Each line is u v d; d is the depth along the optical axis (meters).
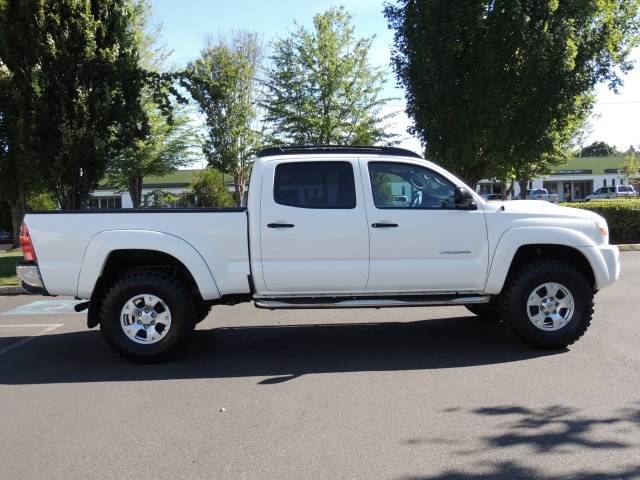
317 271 5.90
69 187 14.16
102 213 5.90
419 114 16.52
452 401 4.64
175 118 25.33
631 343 6.22
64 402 4.86
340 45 24.44
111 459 3.75
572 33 14.37
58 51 13.05
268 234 5.88
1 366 6.05
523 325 5.96
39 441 4.06
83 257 5.85
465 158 16.22
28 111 13.45
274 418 4.39
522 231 5.98
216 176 33.81
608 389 4.80
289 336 7.12
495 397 4.70
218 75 25.89
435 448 3.79
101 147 13.57
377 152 6.31
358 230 5.90
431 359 5.90
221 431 4.17
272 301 5.99
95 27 13.52
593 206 16.92
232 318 8.32
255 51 28.12
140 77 14.34
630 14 15.77
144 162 26.16
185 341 5.94
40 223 5.89
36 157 13.88
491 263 5.98
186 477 3.48
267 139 26.56
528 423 4.15
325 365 5.81
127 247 5.83
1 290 11.75
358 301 5.93
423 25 15.36
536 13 14.31
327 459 3.67
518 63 15.05
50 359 6.32
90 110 13.72
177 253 5.83
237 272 5.93
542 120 15.32
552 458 3.60
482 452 3.71
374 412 4.45
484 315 7.81
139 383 5.35
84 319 8.77
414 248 5.94
